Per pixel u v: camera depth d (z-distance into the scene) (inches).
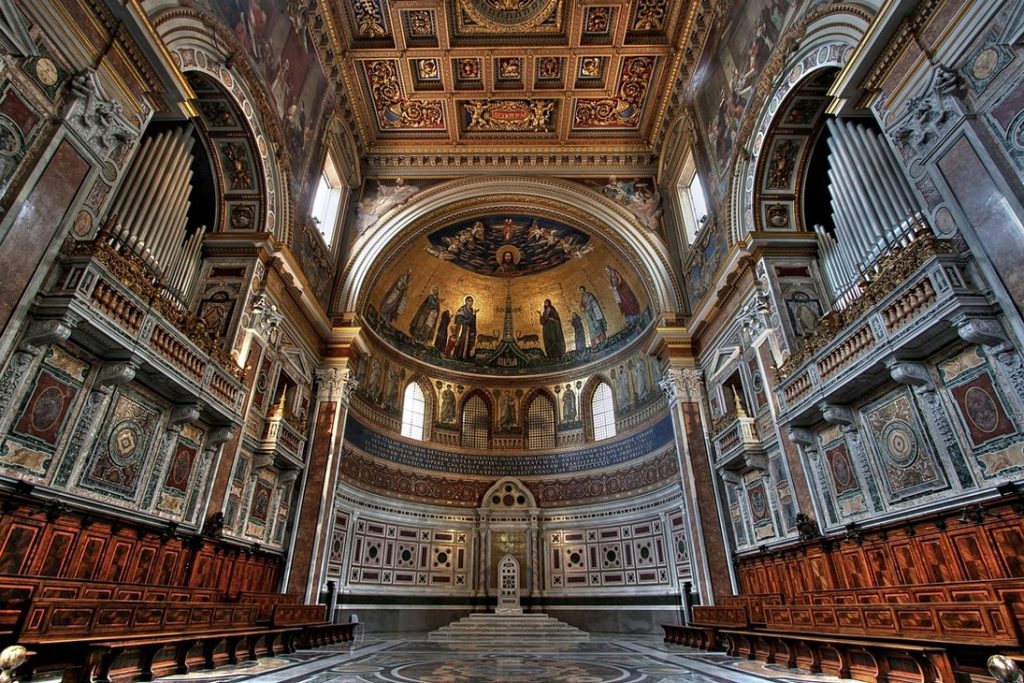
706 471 633.0
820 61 430.3
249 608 395.5
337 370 695.7
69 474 304.0
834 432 416.8
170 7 370.0
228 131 495.5
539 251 925.2
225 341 470.0
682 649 461.4
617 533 789.9
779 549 490.3
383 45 717.3
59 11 283.0
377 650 452.1
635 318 852.0
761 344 513.3
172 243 437.1
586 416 898.7
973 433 294.4
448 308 955.3
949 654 239.5
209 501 438.6
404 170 850.8
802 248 513.3
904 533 334.3
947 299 280.4
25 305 264.2
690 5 665.6
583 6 674.2
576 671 314.8
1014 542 265.4
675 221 783.1
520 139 855.7
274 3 536.1
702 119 679.7
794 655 319.6
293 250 590.9
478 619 736.3
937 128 303.0
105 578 323.6
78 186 295.0
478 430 932.0
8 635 218.2
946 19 300.5
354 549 720.3
